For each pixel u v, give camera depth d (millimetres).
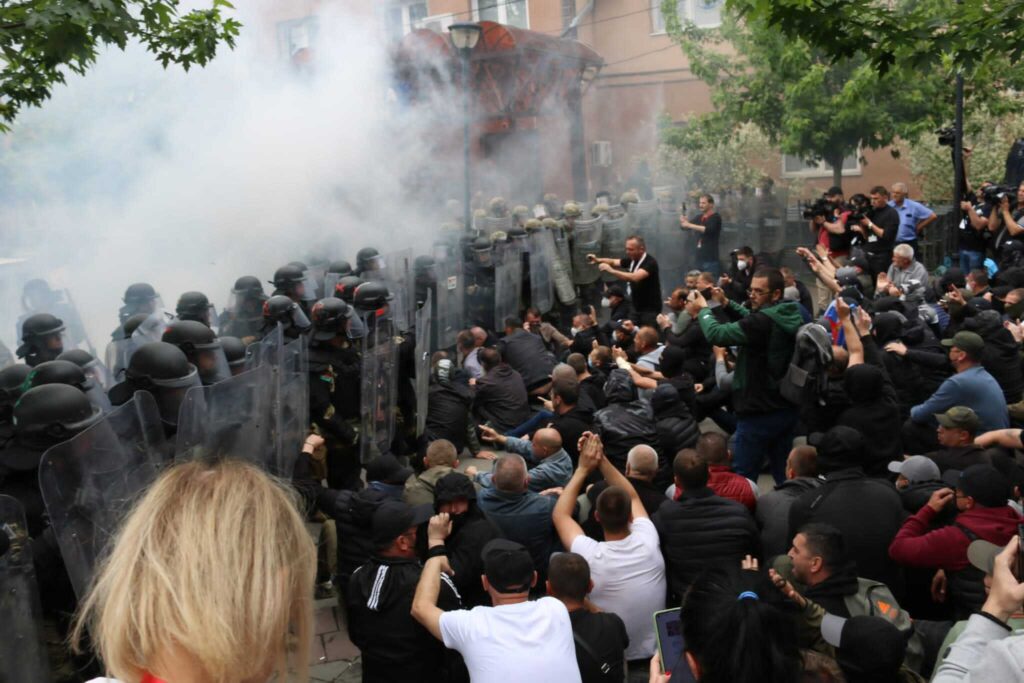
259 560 1058
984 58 7672
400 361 8180
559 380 6977
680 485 4840
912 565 4367
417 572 4156
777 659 2309
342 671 5199
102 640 1065
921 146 20125
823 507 4668
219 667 1021
